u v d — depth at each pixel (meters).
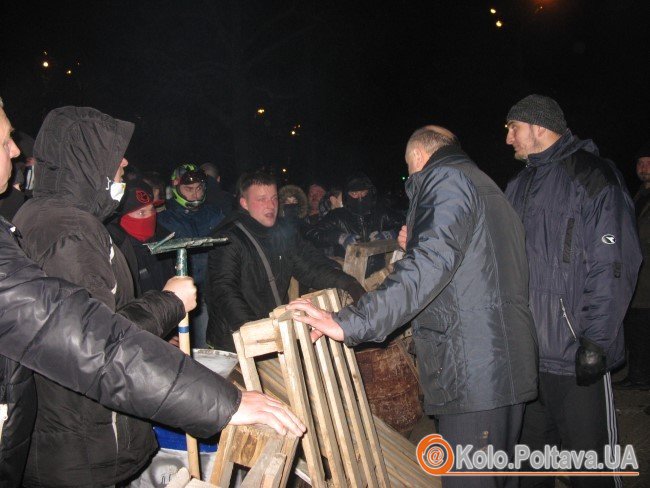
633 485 3.14
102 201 1.84
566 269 2.54
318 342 2.06
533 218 2.67
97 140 1.79
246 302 3.07
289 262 3.35
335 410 2.02
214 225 4.42
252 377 1.85
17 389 1.41
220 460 1.75
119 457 1.73
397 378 3.24
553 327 2.56
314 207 7.99
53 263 1.62
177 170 4.43
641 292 4.42
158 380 1.31
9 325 1.25
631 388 4.54
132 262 2.62
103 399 1.30
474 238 2.16
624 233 2.47
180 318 1.80
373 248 3.64
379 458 2.24
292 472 2.08
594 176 2.53
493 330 2.15
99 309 1.33
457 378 2.16
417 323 2.25
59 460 1.67
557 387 2.58
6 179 1.51
